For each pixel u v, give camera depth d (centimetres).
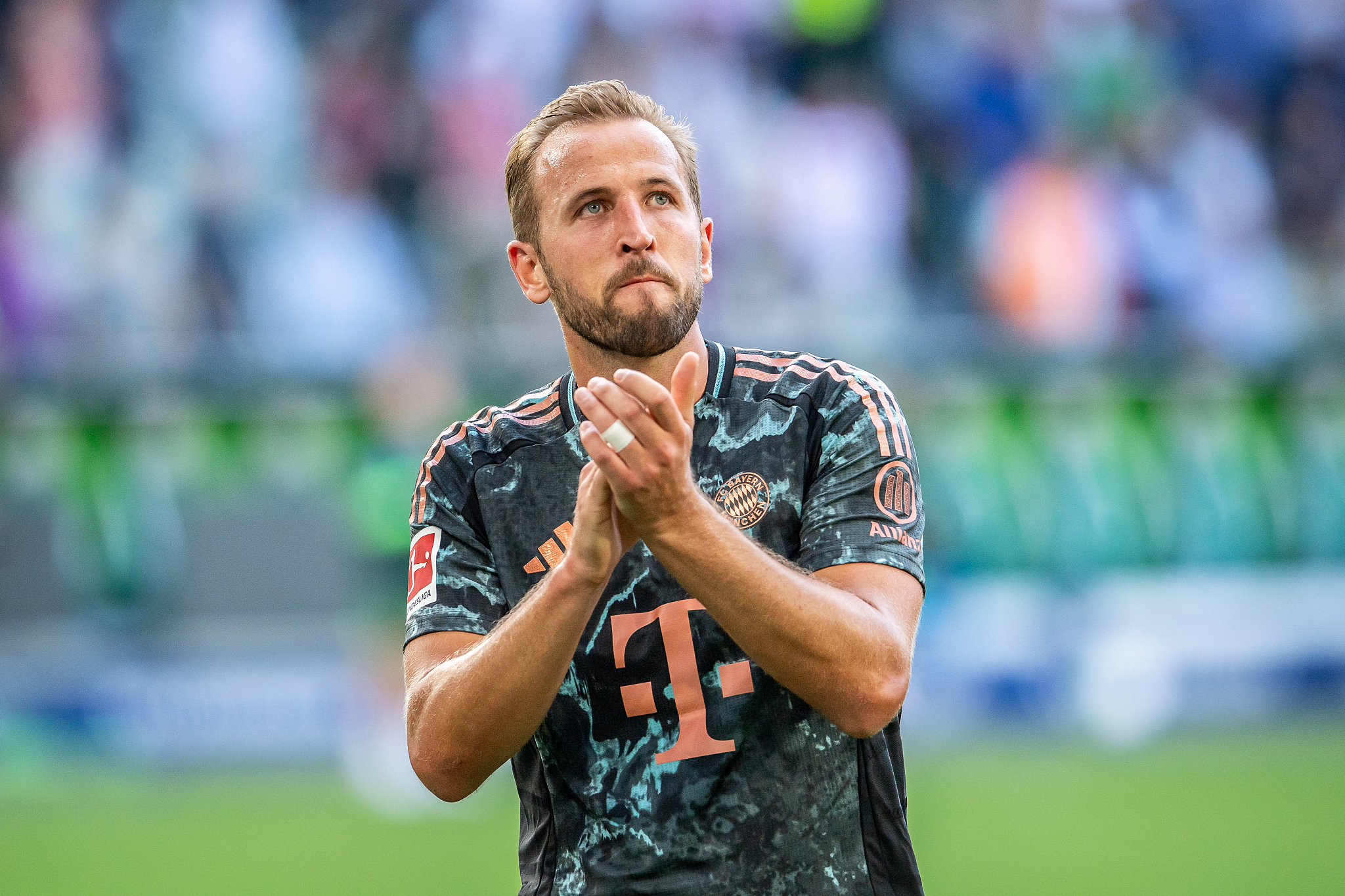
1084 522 2878
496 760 650
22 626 2602
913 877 675
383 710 2575
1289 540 2928
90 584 2638
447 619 698
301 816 2189
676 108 3528
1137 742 2636
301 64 3459
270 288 3272
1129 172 3622
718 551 592
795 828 657
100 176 3281
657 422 576
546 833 685
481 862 1892
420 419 2695
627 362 681
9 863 1923
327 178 3406
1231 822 2014
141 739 2594
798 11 3631
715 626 665
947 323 2984
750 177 3472
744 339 2994
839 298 3438
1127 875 1752
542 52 3578
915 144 3597
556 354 2842
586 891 663
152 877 1834
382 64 3488
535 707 629
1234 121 3759
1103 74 3688
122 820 2177
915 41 3641
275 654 2623
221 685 2611
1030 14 3706
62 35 3338
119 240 3234
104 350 2742
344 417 2731
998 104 3631
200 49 3394
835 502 674
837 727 667
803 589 605
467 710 634
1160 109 3722
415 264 3375
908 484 688
